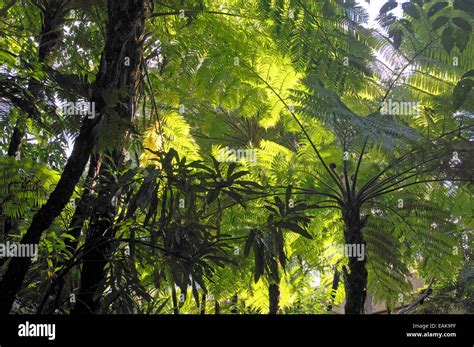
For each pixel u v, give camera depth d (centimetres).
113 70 438
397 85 709
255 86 756
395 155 690
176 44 708
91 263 439
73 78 494
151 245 420
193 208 437
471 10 511
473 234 923
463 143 662
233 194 430
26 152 704
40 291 473
